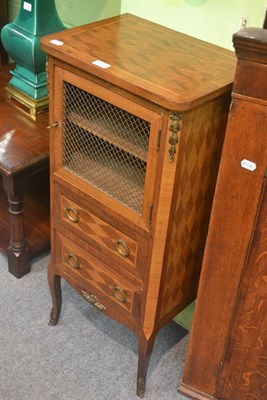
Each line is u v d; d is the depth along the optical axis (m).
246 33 1.05
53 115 1.44
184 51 1.39
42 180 1.86
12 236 1.96
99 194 1.44
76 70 1.31
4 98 1.97
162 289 1.47
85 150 1.47
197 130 1.24
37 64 1.80
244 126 1.16
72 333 1.85
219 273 1.40
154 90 1.17
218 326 1.49
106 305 1.62
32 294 1.98
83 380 1.71
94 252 1.56
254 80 1.09
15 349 1.78
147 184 1.30
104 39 1.40
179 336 1.89
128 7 1.69
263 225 1.27
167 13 1.59
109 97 1.27
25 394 1.65
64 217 1.59
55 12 1.78
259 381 1.53
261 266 1.33
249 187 1.23
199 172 1.34
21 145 1.78
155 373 1.74
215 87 1.21
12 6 2.21
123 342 1.84
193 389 1.66
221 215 1.30
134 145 1.30
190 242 1.49
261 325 1.42
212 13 1.50
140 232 1.38
